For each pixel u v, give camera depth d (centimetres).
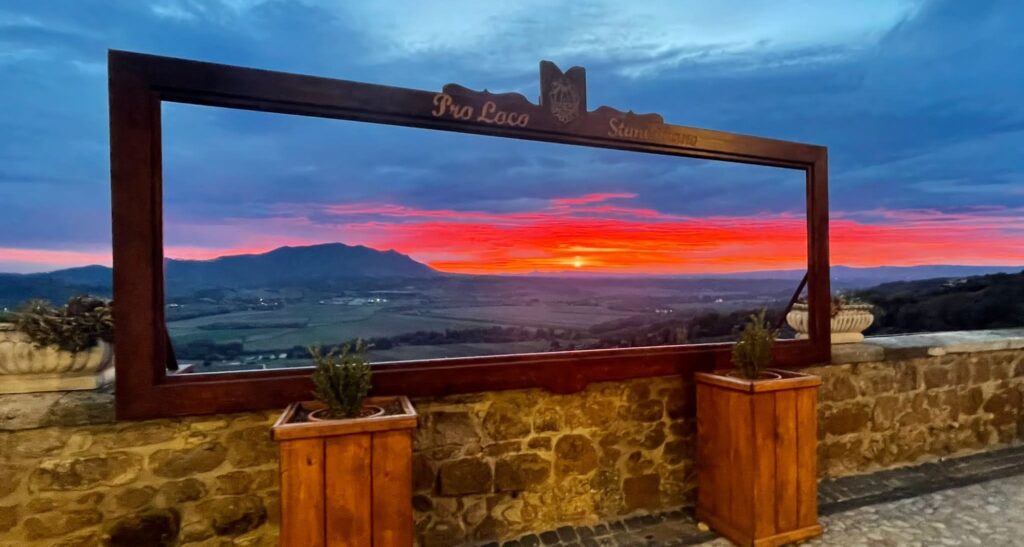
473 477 244
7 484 180
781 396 239
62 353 192
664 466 283
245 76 199
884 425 338
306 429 166
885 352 335
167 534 198
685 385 289
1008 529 252
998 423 380
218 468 204
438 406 238
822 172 314
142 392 189
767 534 234
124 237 185
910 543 238
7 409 179
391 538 177
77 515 187
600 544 244
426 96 227
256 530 210
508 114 242
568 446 262
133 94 186
